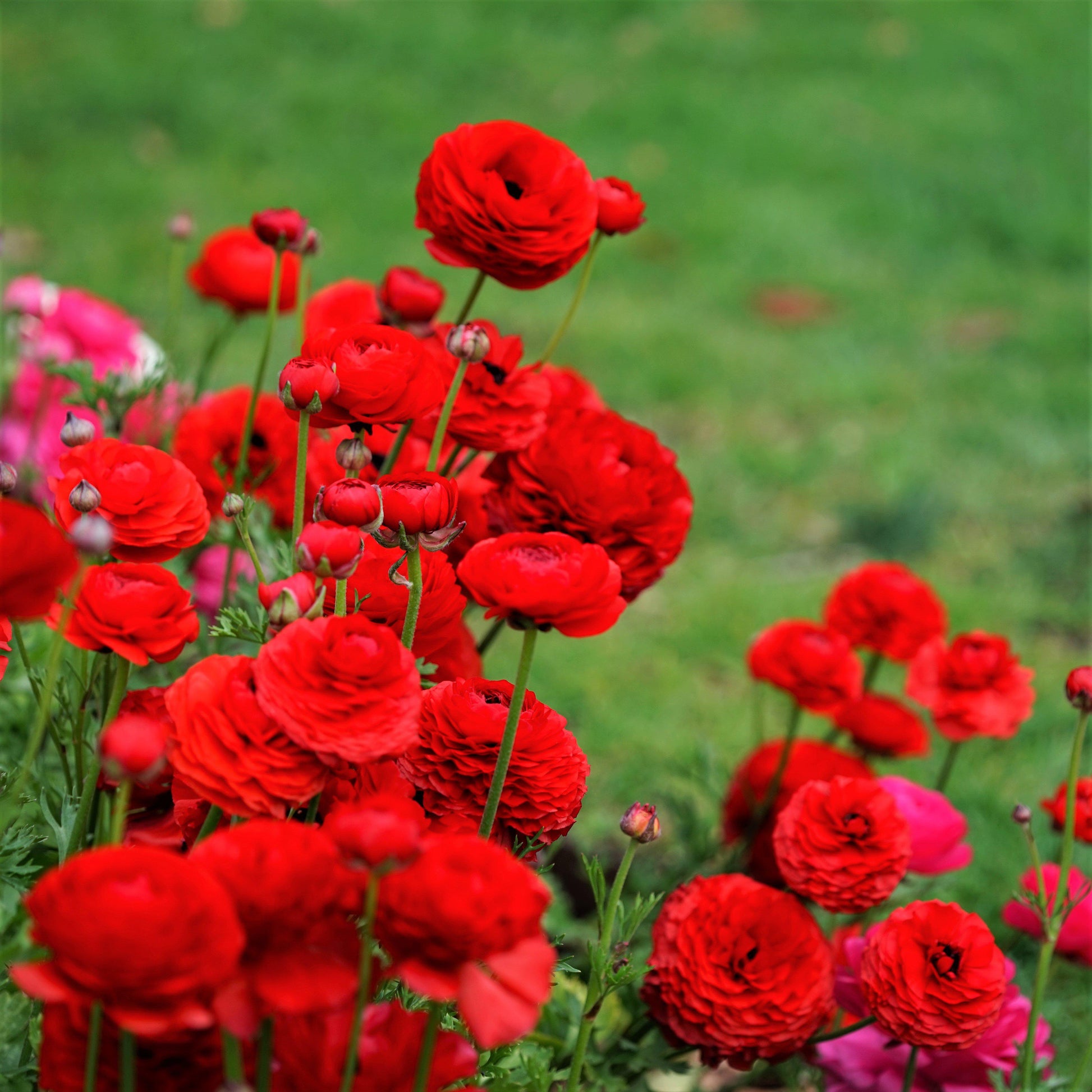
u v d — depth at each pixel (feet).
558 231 5.24
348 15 27.43
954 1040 5.17
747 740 8.71
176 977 4.37
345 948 4.53
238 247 6.29
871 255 18.88
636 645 9.93
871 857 5.37
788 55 27.30
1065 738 8.70
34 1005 4.95
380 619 5.03
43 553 4.43
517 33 27.63
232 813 4.60
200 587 6.23
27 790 5.22
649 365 14.93
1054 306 17.30
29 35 24.62
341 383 4.89
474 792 4.99
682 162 21.81
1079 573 11.32
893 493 12.44
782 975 5.32
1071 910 5.34
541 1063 5.22
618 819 7.69
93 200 17.94
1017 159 22.43
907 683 6.11
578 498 5.29
